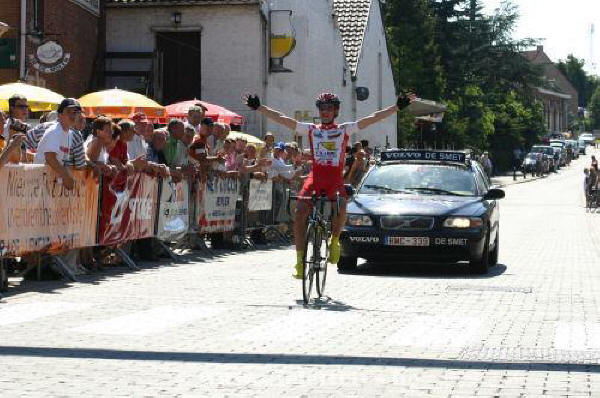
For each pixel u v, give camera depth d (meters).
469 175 28.45
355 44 80.12
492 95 156.62
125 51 53.12
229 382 11.94
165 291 21.05
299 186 39.91
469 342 14.86
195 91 53.78
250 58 53.31
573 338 15.30
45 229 22.06
